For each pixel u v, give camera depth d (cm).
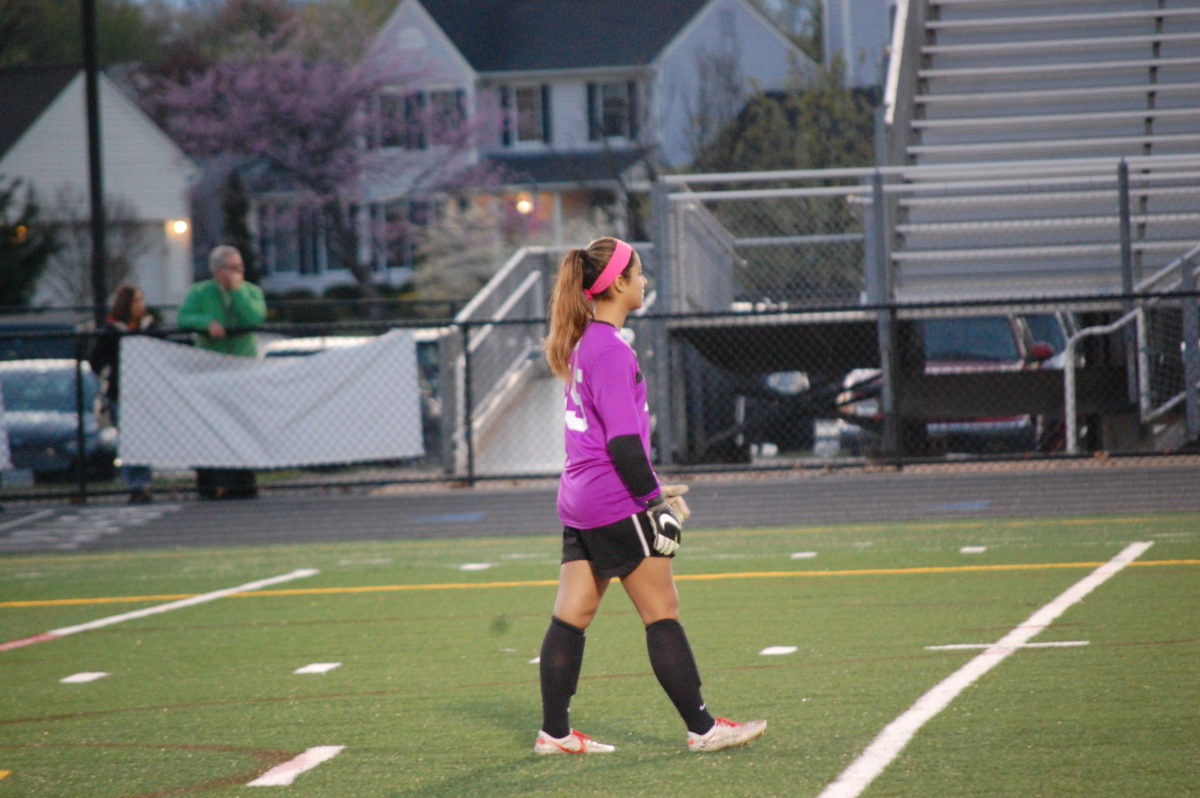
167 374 4903
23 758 1764
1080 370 5234
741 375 5453
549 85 16850
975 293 5450
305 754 1725
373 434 4903
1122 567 2975
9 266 12256
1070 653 2122
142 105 17562
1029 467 4897
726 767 1572
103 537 4369
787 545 3612
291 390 4891
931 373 5391
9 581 3594
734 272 5653
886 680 2000
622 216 11919
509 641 2495
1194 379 4784
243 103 14700
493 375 5806
